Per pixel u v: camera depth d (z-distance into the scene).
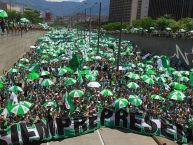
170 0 169.62
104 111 25.03
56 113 24.41
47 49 63.19
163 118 24.16
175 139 23.38
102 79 37.16
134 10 159.38
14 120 22.44
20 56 65.31
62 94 30.73
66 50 64.88
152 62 50.62
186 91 32.16
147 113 24.72
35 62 49.47
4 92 29.45
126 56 60.19
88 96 29.38
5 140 21.05
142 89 32.38
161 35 73.62
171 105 27.12
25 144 21.61
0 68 47.31
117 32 125.38
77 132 23.52
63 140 22.89
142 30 97.50
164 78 35.69
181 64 58.66
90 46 79.50
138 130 24.55
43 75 34.66
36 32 115.25
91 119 24.25
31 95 30.42
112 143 22.73
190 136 23.06
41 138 22.09
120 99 23.69
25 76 38.81
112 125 25.06
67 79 32.59
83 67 42.81
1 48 48.12
